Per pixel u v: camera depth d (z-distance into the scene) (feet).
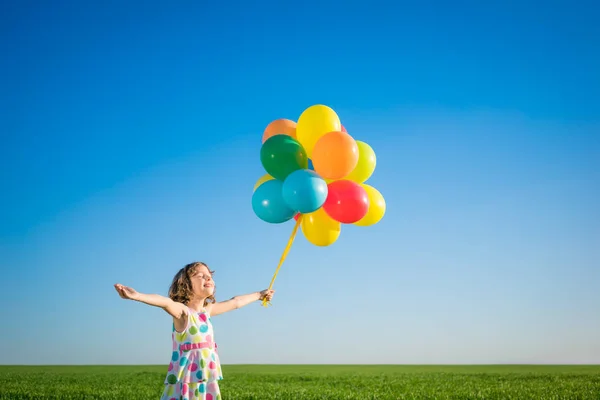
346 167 24.66
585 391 51.60
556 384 63.77
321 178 24.45
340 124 27.04
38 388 59.26
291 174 24.58
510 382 69.97
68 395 49.42
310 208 24.11
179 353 19.95
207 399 19.84
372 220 27.35
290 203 24.23
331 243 27.25
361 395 49.65
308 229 27.07
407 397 47.32
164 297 19.44
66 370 144.97
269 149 25.43
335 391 55.72
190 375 19.71
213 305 22.57
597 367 178.40
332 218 26.05
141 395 50.31
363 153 27.14
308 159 26.55
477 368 171.32
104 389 59.16
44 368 165.78
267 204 25.29
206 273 21.39
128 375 105.09
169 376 19.85
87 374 109.70
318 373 121.80
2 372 117.70
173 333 20.35
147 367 191.42
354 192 25.03
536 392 51.08
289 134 27.43
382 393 52.19
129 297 18.10
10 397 46.60
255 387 64.64
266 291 24.88
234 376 101.45
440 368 174.60
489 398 46.24
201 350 20.06
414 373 114.21
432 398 46.19
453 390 56.03
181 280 21.04
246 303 23.66
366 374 109.81
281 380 84.07
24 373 111.86
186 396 19.45
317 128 25.91
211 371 20.16
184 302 20.98
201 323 20.38
